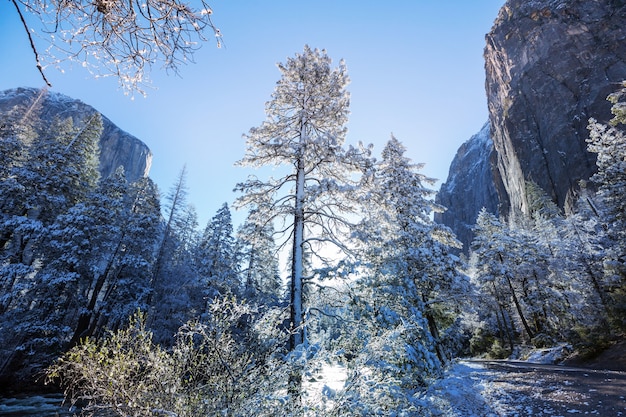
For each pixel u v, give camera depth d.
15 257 19.94
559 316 28.11
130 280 22.88
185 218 38.44
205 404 3.57
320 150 10.29
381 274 10.36
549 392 9.84
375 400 5.06
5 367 16.36
